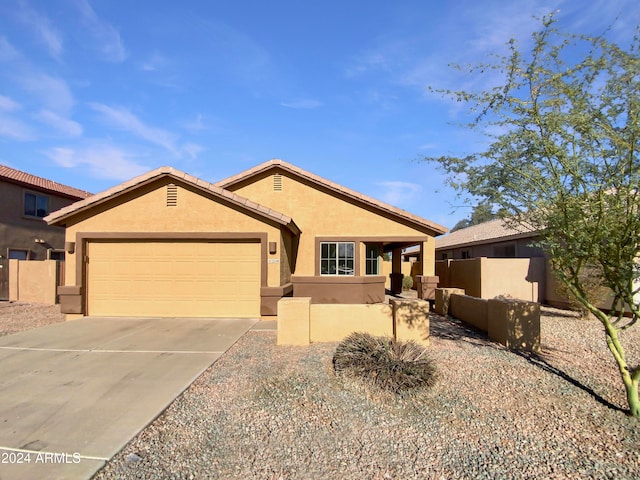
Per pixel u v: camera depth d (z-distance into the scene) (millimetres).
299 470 3828
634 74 4723
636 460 4043
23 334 9578
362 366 6195
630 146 4574
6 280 17641
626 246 4824
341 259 15164
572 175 5062
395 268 22703
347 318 8758
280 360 7215
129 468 3791
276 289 11508
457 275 19703
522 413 5129
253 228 11836
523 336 8273
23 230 19625
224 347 8250
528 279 16469
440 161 6883
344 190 15031
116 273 11992
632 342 9148
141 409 5078
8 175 18844
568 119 4953
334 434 4543
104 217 11930
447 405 5359
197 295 11891
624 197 4695
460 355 7672
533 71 5312
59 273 16984
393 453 4164
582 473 3818
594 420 4949
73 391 5723
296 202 15250
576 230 5113
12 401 5348
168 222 11867
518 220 6289
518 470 3865
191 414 4992
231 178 15180
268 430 4605
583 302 5457
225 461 3953
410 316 8492
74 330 10031
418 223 15180
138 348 8203
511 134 5773
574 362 7426
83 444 4195
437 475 3781
